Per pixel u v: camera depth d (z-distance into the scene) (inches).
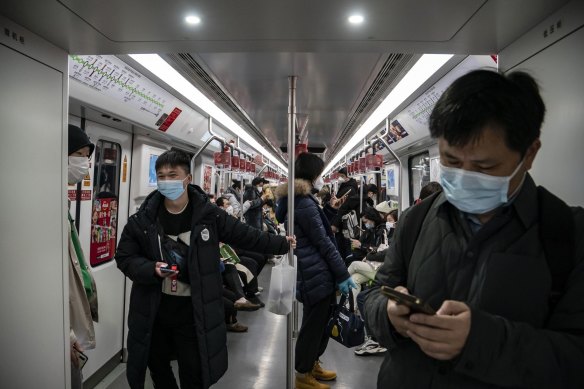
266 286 248.7
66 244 61.8
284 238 86.6
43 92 57.6
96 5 48.6
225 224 80.7
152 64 112.2
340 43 63.6
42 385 55.9
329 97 137.3
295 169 108.0
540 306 29.2
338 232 201.9
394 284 40.0
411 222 39.6
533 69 53.9
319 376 122.5
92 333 76.0
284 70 103.0
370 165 158.7
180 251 75.7
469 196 30.7
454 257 33.7
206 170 249.8
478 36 58.2
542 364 26.1
